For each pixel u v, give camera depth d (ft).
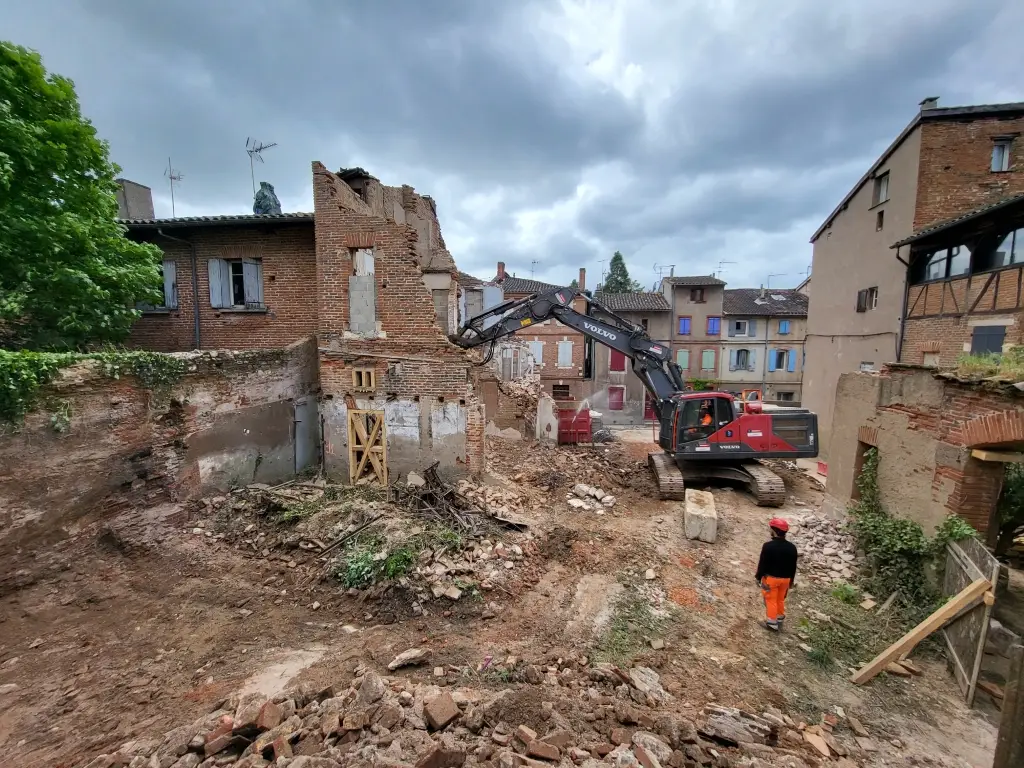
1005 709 11.70
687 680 17.78
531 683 16.71
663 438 42.65
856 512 27.73
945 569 20.93
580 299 98.84
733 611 22.65
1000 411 18.90
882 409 27.22
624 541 29.81
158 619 20.74
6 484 20.72
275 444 36.86
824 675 18.35
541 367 98.17
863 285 54.95
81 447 23.86
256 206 56.03
